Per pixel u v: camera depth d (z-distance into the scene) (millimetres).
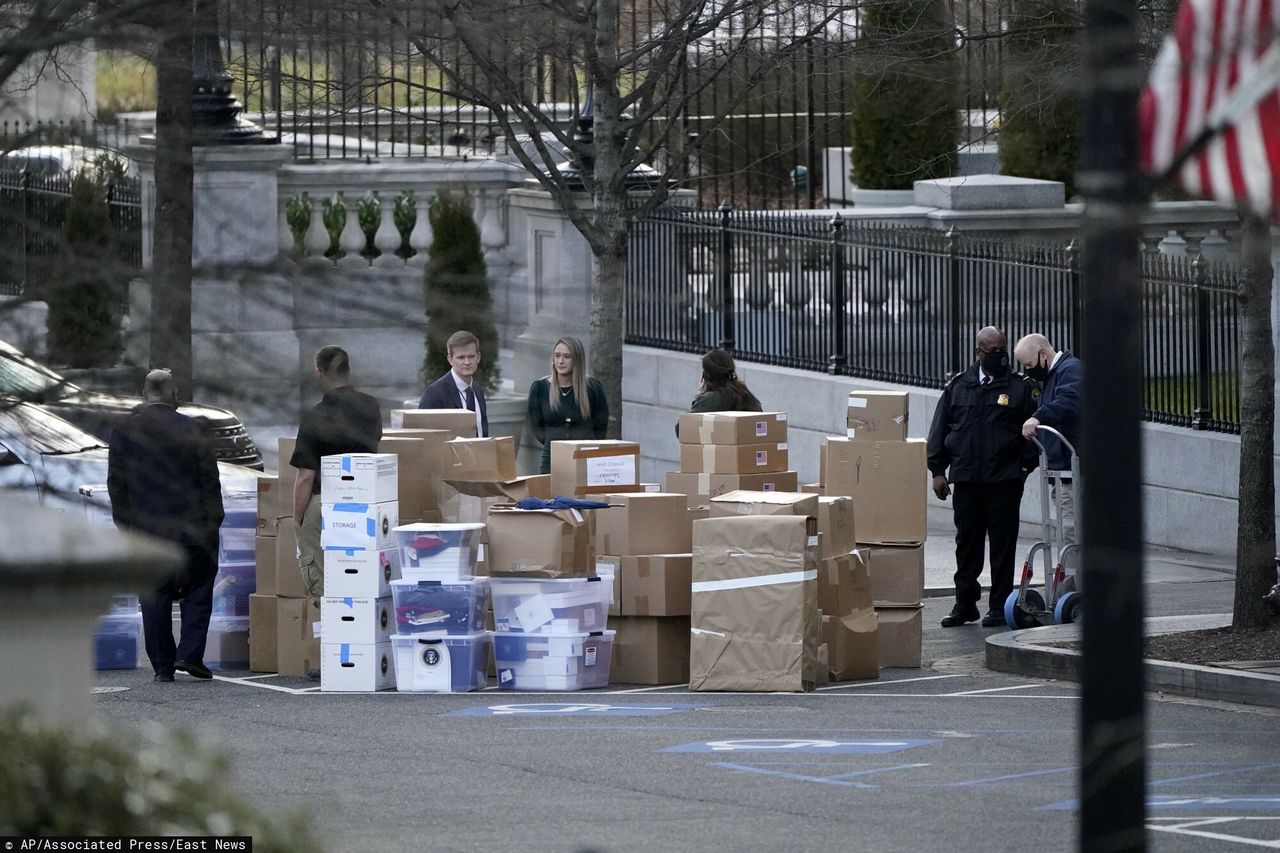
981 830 32656
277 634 52188
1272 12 21484
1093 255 22719
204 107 70312
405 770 38156
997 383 57625
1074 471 55000
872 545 52906
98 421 23453
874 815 33875
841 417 79438
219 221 25188
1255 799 35312
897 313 79125
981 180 95500
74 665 23203
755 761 38969
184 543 46594
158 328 21984
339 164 84688
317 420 22844
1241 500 50375
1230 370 69938
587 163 77625
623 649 50188
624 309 80375
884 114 97500
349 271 22094
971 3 64000
